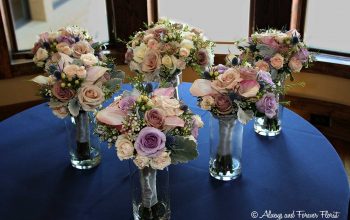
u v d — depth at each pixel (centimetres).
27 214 113
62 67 124
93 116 132
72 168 139
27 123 176
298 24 262
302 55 150
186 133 99
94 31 291
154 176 104
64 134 165
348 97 251
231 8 275
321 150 146
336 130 261
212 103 111
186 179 130
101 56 162
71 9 278
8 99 268
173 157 97
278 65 144
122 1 277
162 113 94
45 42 163
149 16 286
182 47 149
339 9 249
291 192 121
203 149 149
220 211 113
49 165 141
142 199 107
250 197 119
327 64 249
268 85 113
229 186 125
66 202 119
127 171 136
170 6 287
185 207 116
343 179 128
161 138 91
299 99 266
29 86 270
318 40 264
